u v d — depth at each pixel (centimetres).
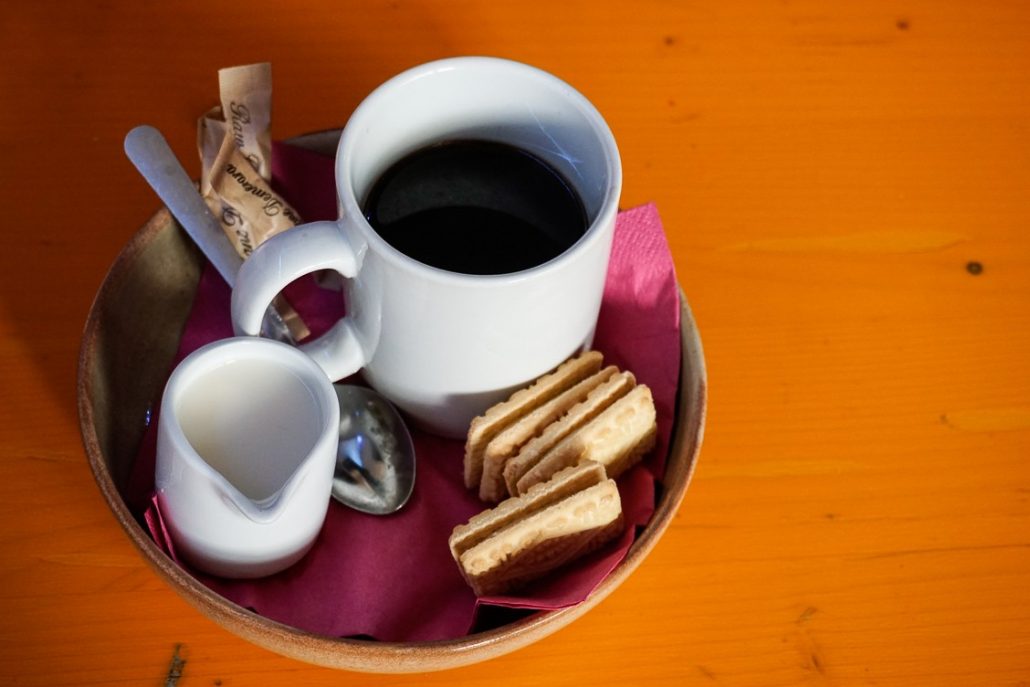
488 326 57
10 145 72
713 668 64
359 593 60
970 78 79
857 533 67
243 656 63
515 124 61
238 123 61
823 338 71
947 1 81
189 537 57
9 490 65
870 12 81
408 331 58
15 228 70
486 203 60
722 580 66
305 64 76
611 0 79
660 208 74
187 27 76
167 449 54
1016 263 74
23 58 74
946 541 67
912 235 74
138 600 63
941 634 65
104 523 65
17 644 62
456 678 63
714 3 80
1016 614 66
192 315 64
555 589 58
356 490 62
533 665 63
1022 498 68
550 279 56
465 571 57
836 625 65
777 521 67
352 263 57
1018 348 72
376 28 77
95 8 76
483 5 78
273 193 62
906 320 72
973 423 70
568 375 60
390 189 60
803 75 78
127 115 73
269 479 56
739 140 76
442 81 59
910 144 77
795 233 74
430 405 61
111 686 62
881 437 69
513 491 59
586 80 77
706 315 71
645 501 59
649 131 76
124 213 71
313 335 65
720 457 68
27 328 68
